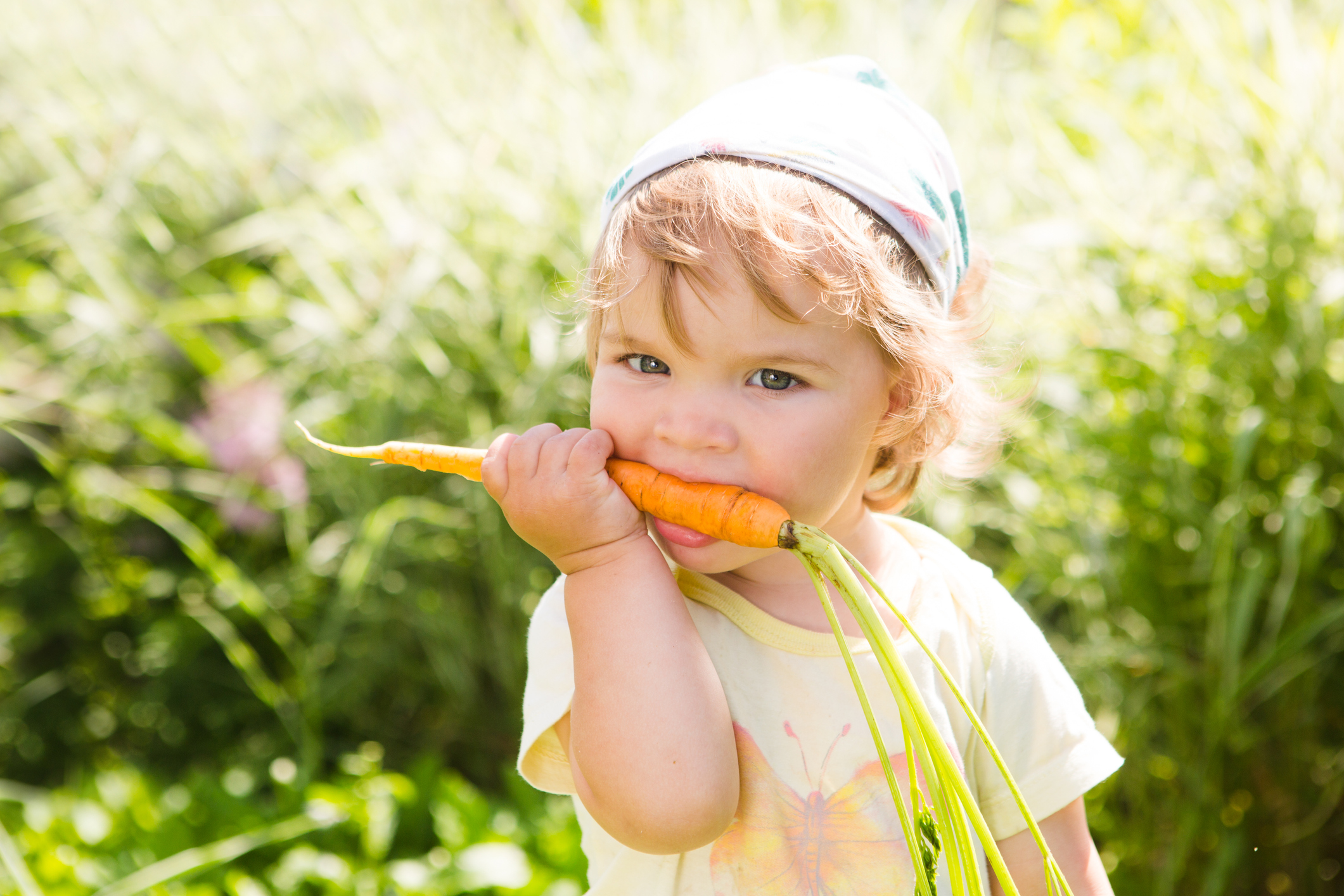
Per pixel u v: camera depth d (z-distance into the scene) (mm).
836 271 1028
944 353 1143
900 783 1132
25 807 2740
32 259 3707
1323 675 2252
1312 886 2248
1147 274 2549
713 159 1089
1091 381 2553
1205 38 2801
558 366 2711
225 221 3588
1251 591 2102
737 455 1031
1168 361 2432
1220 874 2146
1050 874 886
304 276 3305
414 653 3023
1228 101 2666
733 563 1078
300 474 2963
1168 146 2807
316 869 2350
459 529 2863
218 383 3201
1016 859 1198
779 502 1042
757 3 3486
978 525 2727
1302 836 2217
